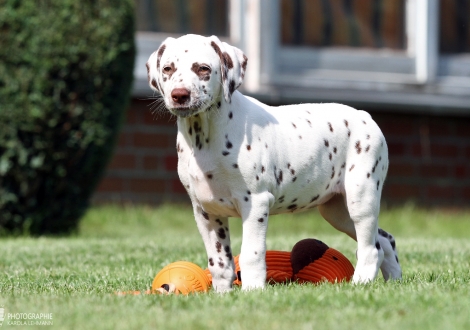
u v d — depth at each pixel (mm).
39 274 8469
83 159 13086
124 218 15734
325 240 11922
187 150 6707
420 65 18578
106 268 8891
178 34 17828
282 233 15094
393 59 18594
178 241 11742
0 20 12453
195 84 6320
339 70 18344
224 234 6961
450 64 18953
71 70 12719
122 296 6363
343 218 7543
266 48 17781
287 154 6766
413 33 18688
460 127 18234
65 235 13531
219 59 6531
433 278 7547
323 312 5570
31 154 12805
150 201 16969
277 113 6922
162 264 9211
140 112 16906
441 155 18109
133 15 13203
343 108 7266
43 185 13055
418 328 5023
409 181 17953
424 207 18000
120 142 16797
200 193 6656
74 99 12789
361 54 18469
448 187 18141
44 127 12680
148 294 6449
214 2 18000
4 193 12914
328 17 18453
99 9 12836
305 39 18312
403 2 18781
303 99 17391
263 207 6559
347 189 7133
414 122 18031
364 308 5668
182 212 16422
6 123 12625
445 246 11062
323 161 6965
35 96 12562
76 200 13320
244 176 6512
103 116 13023
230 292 6359
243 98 6750
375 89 18234
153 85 6734
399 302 5875
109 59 12875
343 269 7426
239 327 5121
